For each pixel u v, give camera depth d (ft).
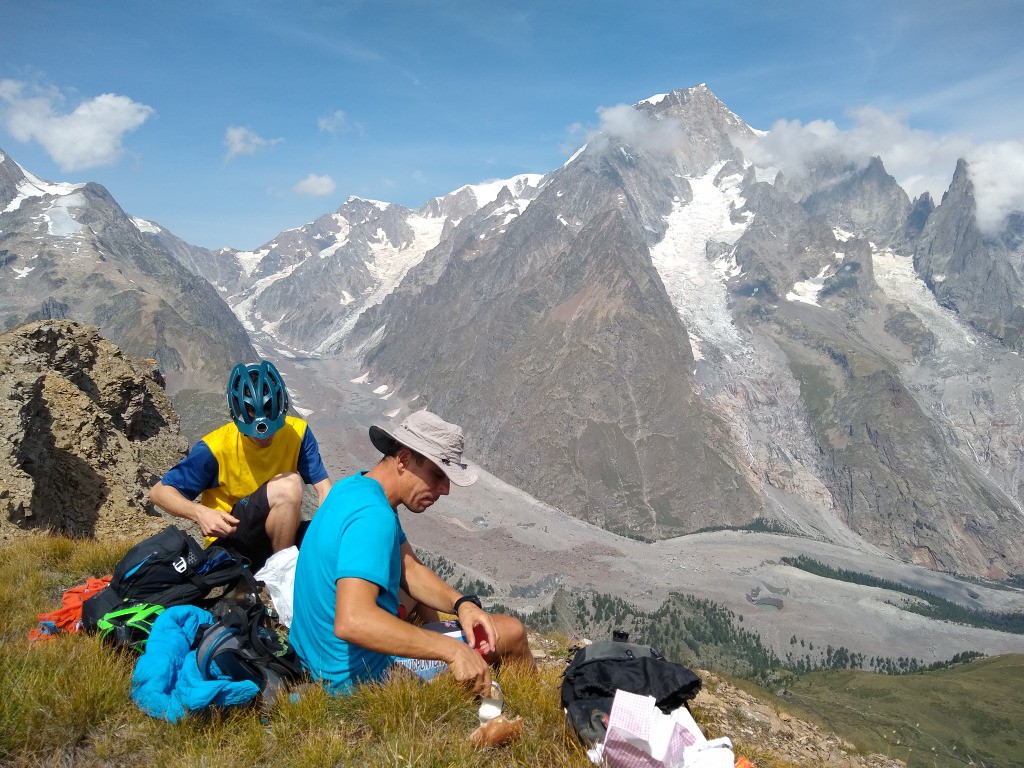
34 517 17.03
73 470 20.17
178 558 7.79
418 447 6.74
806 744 14.15
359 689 6.68
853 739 15.11
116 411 26.55
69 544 13.17
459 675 6.48
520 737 6.52
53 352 24.43
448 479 6.80
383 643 6.10
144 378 31.22
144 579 7.67
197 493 9.24
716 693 15.51
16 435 17.67
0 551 12.59
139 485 22.02
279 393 8.97
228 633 6.93
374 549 6.31
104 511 20.02
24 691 6.34
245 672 6.75
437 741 6.17
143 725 6.32
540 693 7.34
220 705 6.49
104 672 6.77
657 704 6.70
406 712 6.48
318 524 6.73
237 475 9.23
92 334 27.96
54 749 6.02
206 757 5.81
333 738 6.06
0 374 20.25
